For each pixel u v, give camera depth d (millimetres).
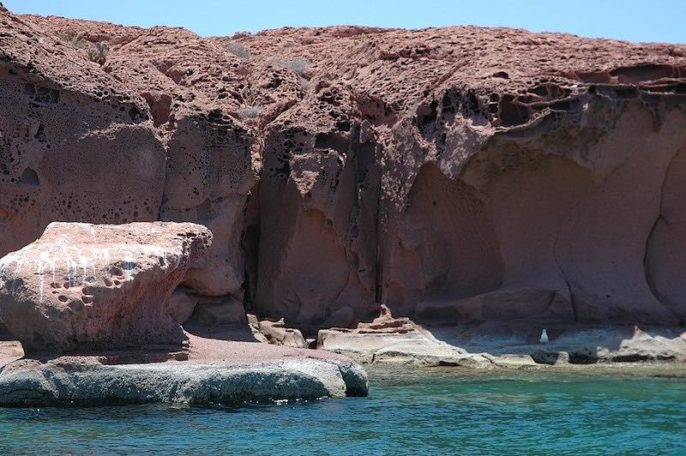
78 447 14719
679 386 21047
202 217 26438
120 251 18438
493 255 26203
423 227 26875
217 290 26000
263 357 19156
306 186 27594
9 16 25531
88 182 24938
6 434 15367
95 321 17781
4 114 24250
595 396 19828
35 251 18047
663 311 25531
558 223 25938
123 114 25578
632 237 26078
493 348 24516
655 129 25234
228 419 16688
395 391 20250
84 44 31828
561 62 26281
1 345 20891
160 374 17438
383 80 29203
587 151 25062
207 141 26547
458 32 30422
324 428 16422
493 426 16984
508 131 24594
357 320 27547
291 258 27953
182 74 31062
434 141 26188
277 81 31094
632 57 26375
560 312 25297
